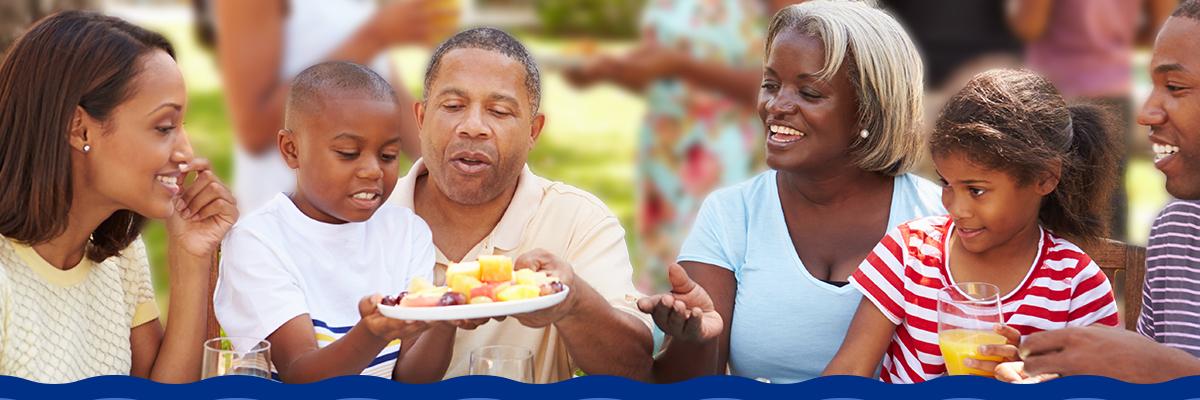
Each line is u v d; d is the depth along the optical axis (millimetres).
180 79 2154
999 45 4520
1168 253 2537
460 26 3977
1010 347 2092
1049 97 2305
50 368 2137
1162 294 2557
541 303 1958
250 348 2039
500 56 2379
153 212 2160
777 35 2494
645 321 2486
